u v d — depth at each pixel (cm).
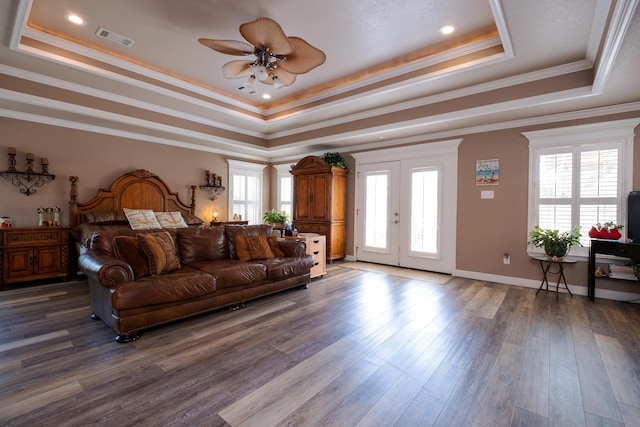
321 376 200
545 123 408
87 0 271
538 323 293
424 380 197
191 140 579
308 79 438
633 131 356
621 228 353
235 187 703
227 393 181
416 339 257
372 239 602
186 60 387
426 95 427
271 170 785
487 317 308
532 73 346
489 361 222
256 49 271
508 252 442
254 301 356
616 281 367
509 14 246
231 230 410
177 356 224
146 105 469
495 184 451
